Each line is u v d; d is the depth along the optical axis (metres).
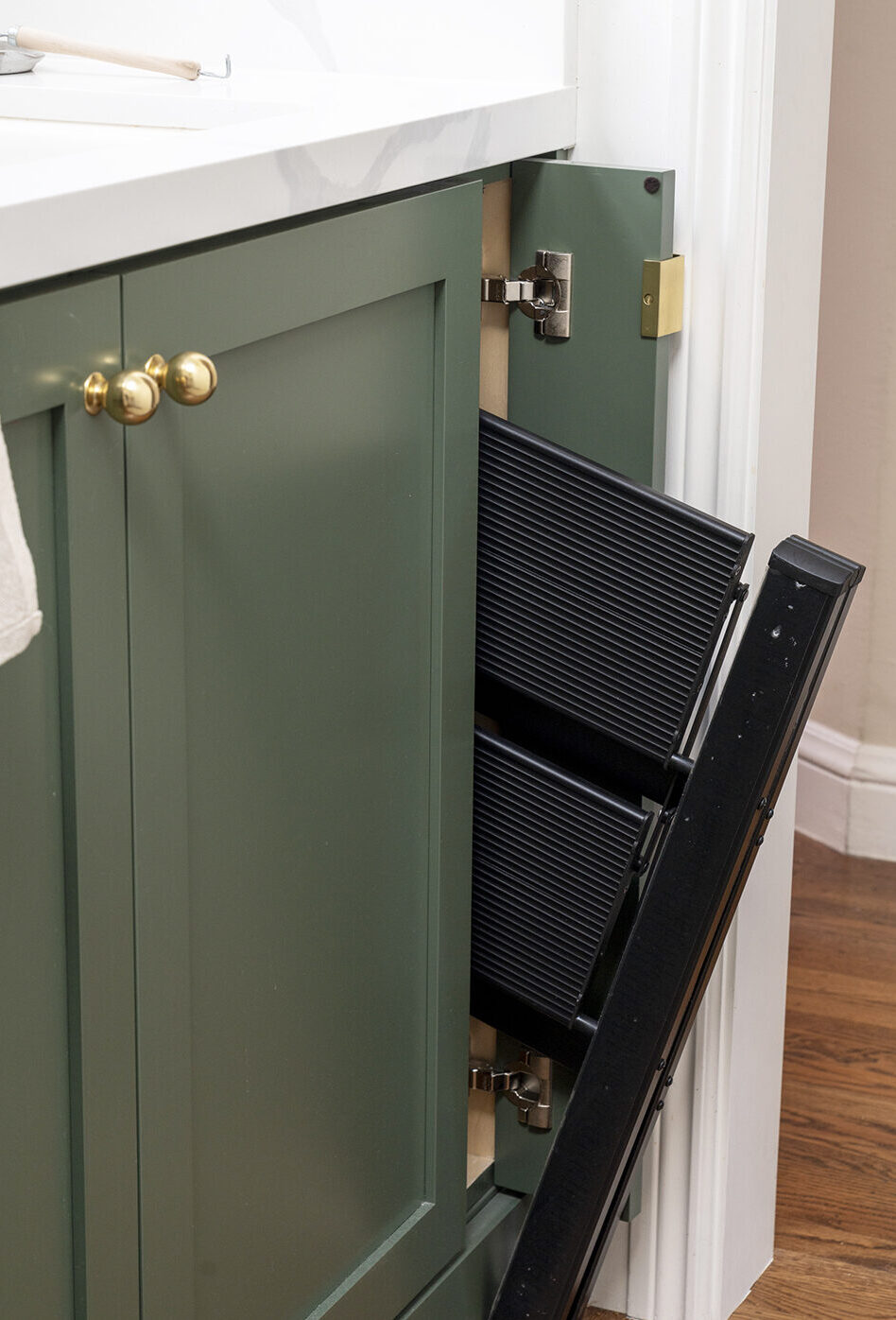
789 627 0.99
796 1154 1.70
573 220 1.18
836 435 2.30
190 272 0.80
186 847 0.88
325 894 1.04
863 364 2.25
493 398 1.25
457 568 1.11
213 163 0.80
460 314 1.06
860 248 2.20
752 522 1.26
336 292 0.92
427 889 1.16
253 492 0.89
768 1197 1.52
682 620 1.11
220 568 0.88
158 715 0.83
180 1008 0.89
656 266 1.16
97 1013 0.82
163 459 0.80
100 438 0.76
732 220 1.19
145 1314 0.90
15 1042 0.78
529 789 1.19
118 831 0.82
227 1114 0.96
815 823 2.47
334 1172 1.09
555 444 1.13
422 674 1.11
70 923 0.80
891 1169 1.68
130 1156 0.87
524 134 1.13
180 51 1.33
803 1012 1.97
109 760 0.80
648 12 1.16
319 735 1.00
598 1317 1.48
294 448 0.92
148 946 0.86
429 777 1.14
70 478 0.74
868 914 2.23
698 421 1.23
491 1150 1.38
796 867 2.37
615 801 1.17
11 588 0.63
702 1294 1.45
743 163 1.17
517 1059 1.33
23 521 0.73
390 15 1.24
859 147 2.17
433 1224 1.22
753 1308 1.49
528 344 1.23
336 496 0.97
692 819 1.06
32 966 0.78
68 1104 0.83
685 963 1.08
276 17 1.28
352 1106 1.11
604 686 1.16
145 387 0.72
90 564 0.76
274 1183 1.03
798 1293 1.50
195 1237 0.95
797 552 0.99
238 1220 0.99
